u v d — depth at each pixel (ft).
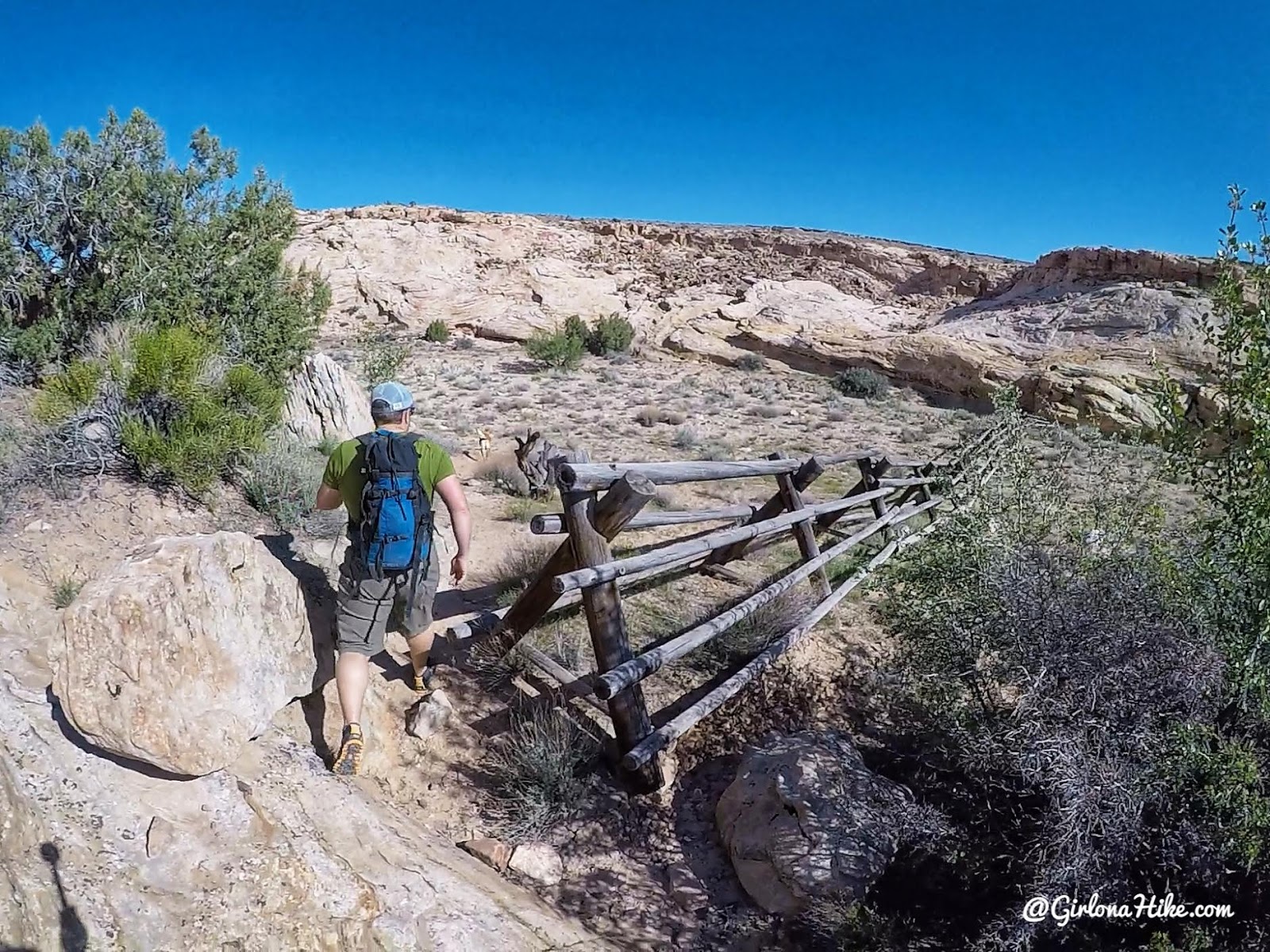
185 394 18.08
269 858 10.24
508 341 134.41
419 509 12.19
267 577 12.28
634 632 18.76
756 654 17.76
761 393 89.51
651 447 51.42
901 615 15.33
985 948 10.41
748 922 11.87
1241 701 11.18
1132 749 10.75
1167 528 15.57
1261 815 9.66
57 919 8.52
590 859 12.87
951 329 119.34
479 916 10.66
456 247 168.55
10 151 28.58
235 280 30.83
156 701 10.39
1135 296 105.09
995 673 12.68
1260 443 11.12
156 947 8.93
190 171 31.42
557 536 24.26
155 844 9.81
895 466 29.66
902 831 11.91
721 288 163.12
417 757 13.97
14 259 27.89
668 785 14.67
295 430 27.55
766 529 19.35
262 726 11.48
